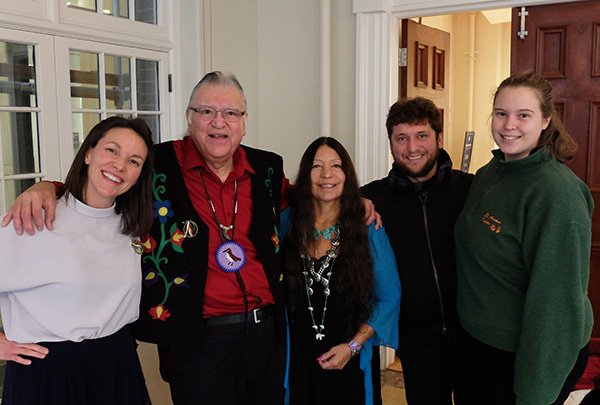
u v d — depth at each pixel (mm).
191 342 1823
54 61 2725
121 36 3033
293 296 2074
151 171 1730
